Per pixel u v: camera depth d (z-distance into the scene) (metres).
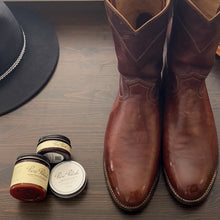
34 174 0.77
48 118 0.97
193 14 0.65
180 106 0.81
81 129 0.95
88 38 1.14
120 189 0.76
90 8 1.21
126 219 0.80
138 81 0.79
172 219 0.79
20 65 1.03
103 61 1.08
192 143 0.79
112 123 0.85
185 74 0.77
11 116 0.97
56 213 0.81
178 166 0.77
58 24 1.17
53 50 1.08
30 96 0.99
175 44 0.75
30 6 1.22
